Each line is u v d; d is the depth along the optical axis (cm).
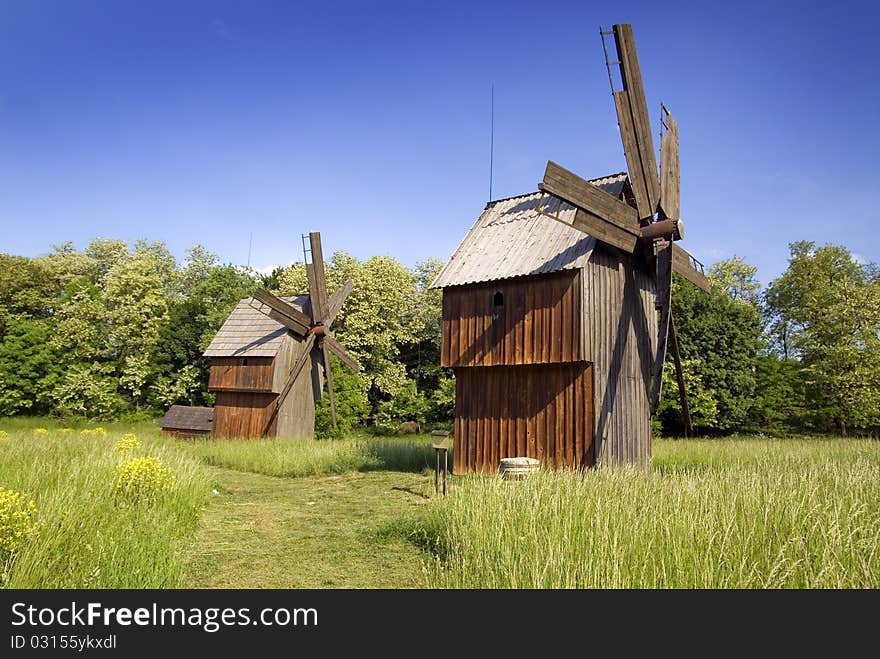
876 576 674
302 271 5322
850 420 3991
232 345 3300
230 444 2539
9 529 685
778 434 4166
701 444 2675
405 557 912
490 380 1800
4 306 5484
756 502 888
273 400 3112
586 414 1588
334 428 3447
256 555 920
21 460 1248
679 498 905
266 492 1586
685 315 4247
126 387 5066
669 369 4056
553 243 1747
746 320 4416
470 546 841
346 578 808
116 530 820
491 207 2139
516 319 1725
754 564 666
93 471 1120
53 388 4906
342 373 4169
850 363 3953
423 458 2086
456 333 1861
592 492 1006
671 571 690
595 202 1516
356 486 1673
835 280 4816
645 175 1614
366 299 5044
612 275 1752
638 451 1786
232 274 6016
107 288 5075
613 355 1706
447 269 1917
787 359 4625
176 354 5203
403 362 5744
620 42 1584
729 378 4172
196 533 1060
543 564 727
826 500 882
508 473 1395
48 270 5934
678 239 1609
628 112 1596
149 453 1598
